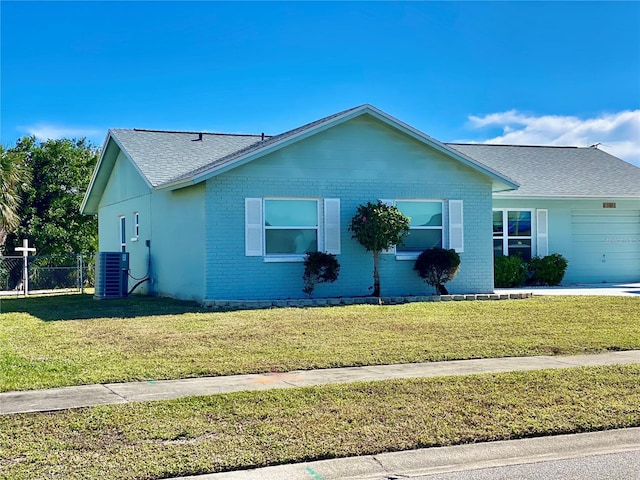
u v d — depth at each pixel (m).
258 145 17.41
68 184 33.06
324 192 17.19
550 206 23.00
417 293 18.17
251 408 7.08
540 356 10.01
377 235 16.55
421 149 18.09
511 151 27.03
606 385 8.12
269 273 16.70
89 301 18.52
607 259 23.69
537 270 22.19
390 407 7.15
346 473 5.57
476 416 6.88
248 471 5.57
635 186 24.22
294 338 11.21
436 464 5.79
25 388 7.92
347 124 17.42
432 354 9.96
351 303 16.44
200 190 16.52
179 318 13.55
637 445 6.34
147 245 20.50
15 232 30.95
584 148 28.44
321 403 7.29
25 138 32.69
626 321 13.24
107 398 7.49
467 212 18.61
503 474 5.56
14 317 14.65
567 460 5.92
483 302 16.47
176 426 6.47
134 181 21.75
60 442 6.02
